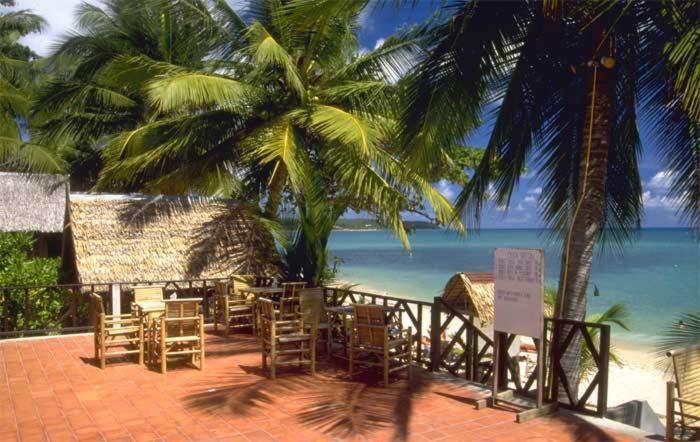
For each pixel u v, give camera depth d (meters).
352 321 6.75
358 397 6.05
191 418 5.38
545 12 6.57
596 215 6.98
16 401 5.85
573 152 8.02
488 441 4.90
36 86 22.42
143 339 7.34
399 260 55.47
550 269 40.91
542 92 7.78
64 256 12.51
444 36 6.94
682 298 29.36
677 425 5.32
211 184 14.31
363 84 12.69
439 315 7.18
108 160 14.70
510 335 6.39
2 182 15.47
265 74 13.16
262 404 5.79
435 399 6.02
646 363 16.06
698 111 5.67
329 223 11.39
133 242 10.74
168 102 10.93
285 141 11.23
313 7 7.16
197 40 13.90
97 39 15.39
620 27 6.78
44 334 9.98
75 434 4.96
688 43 5.54
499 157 7.95
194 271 10.70
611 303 27.77
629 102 7.62
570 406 5.75
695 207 7.17
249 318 10.12
